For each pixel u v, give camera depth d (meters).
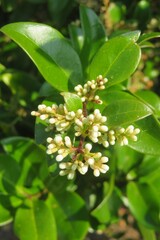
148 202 0.30
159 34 0.24
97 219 0.31
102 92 0.24
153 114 0.23
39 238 0.27
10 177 0.29
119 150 0.30
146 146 0.23
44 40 0.24
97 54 0.24
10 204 0.28
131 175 0.31
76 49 0.29
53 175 0.23
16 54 0.35
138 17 0.35
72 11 0.35
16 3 0.35
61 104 0.23
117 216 0.31
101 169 0.22
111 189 0.29
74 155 0.22
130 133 0.22
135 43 0.23
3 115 0.33
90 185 0.33
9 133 0.33
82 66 0.27
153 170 0.31
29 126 0.34
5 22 0.37
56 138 0.21
